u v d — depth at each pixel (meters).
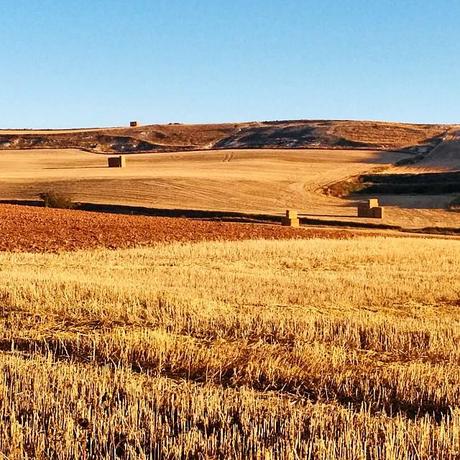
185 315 14.31
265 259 28.86
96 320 14.29
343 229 55.22
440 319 15.00
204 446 7.59
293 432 7.92
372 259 29.20
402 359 11.62
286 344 12.48
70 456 7.43
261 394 9.60
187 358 11.21
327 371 10.65
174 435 8.01
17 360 10.60
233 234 42.31
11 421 8.20
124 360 11.27
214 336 13.07
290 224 56.53
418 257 29.88
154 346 11.62
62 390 9.23
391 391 9.81
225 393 9.45
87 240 36.44
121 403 8.94
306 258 29.31
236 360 11.16
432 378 10.06
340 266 26.58
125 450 7.54
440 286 20.23
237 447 7.67
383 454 7.32
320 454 7.24
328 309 16.05
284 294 18.19
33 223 42.12
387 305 17.33
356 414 8.67
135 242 36.53
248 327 13.51
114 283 18.56
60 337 12.65
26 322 14.11
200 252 31.16
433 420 8.64
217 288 18.89
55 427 8.05
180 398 9.06
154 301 15.88
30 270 23.03
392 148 125.81
